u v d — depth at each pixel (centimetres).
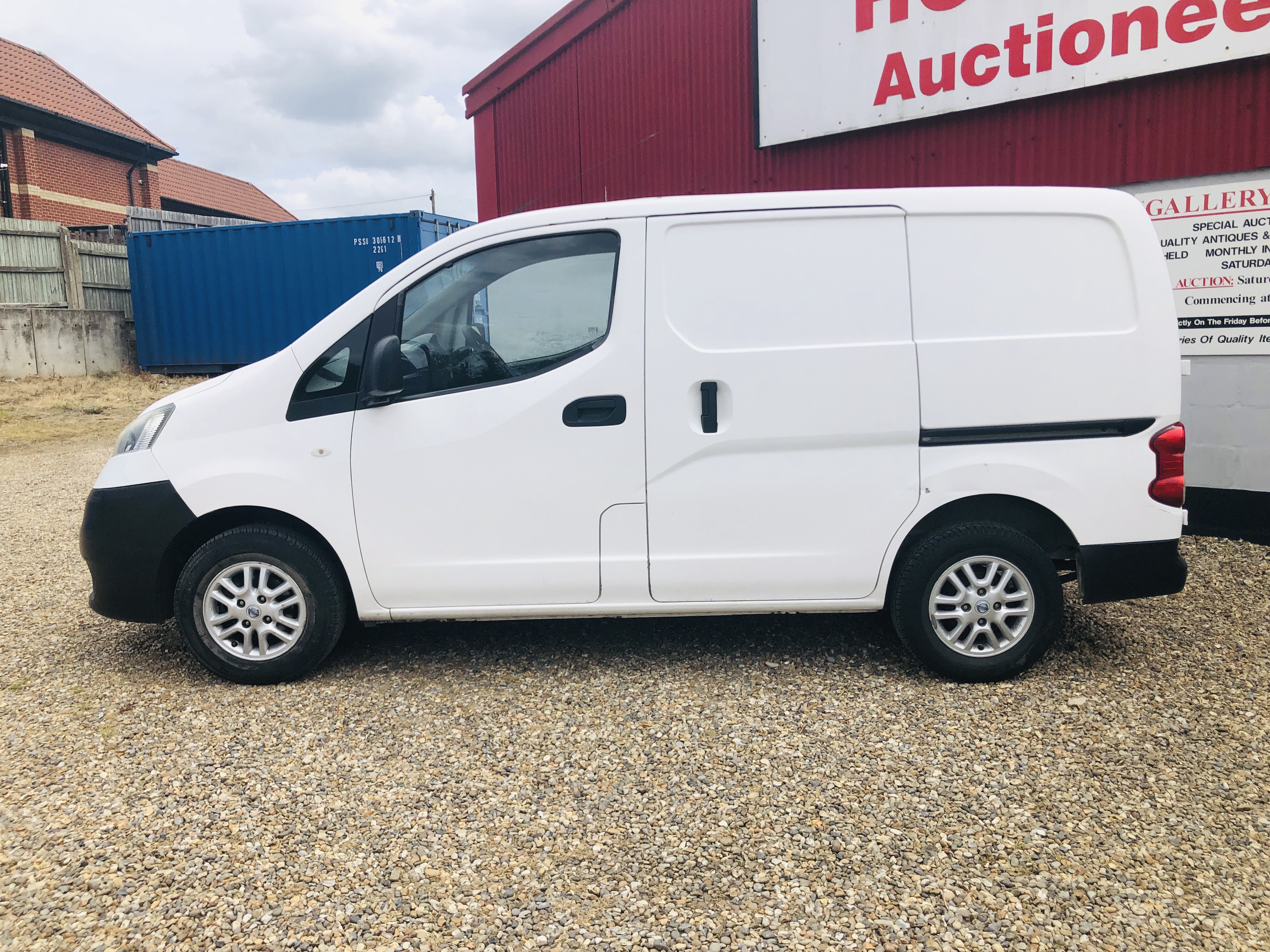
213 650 367
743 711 337
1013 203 348
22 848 252
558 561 359
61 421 1297
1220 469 563
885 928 215
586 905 226
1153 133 561
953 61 624
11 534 668
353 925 219
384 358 351
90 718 340
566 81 879
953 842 249
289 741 318
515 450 355
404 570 361
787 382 347
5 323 1557
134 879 238
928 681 362
